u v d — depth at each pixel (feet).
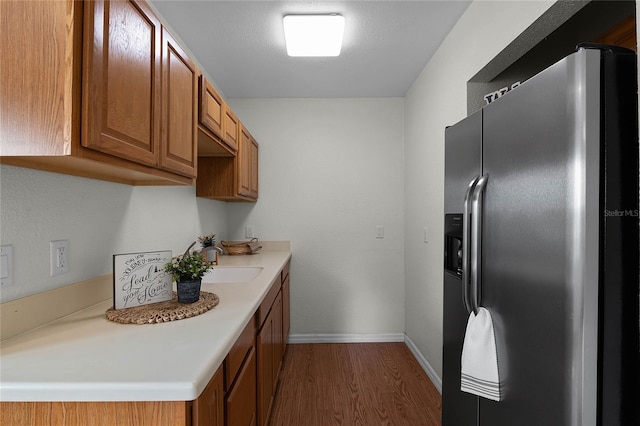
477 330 3.87
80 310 4.12
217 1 6.15
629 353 2.76
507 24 5.17
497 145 3.84
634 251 2.75
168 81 4.16
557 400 2.92
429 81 8.53
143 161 3.56
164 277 4.42
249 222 11.03
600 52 2.75
